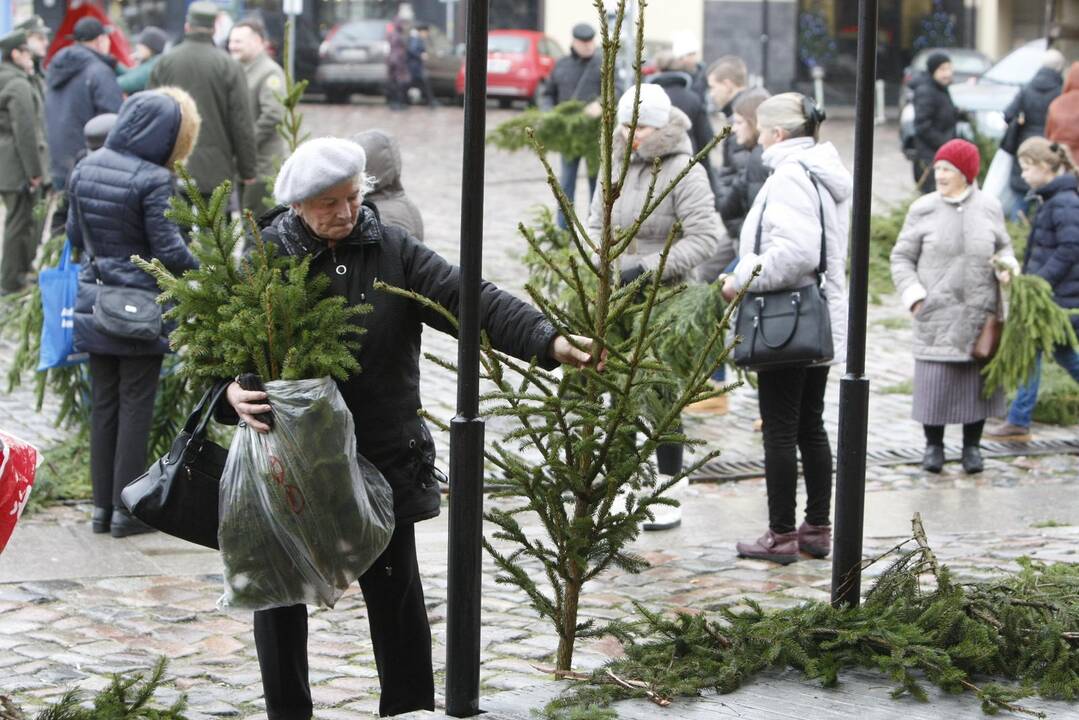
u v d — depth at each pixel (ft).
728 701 21.72
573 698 21.57
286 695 22.11
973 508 39.42
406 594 22.08
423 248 21.67
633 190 35.63
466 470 20.68
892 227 68.59
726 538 36.24
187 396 38.09
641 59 21.04
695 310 36.65
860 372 24.58
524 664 27.14
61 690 25.84
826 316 32.37
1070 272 46.37
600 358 21.08
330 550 20.51
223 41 92.32
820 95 151.94
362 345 21.17
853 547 24.68
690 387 21.47
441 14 153.99
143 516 20.93
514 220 82.48
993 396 43.16
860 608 23.85
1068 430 49.44
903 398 52.49
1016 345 42.34
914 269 43.16
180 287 21.15
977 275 42.34
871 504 39.81
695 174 35.53
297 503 20.30
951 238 42.37
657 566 33.71
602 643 28.32
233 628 29.48
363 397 21.29
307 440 20.27
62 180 60.18
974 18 172.04
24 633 28.91
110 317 33.99
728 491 41.14
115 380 35.53
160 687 26.11
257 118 58.34
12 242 60.90
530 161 108.37
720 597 31.27
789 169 32.65
